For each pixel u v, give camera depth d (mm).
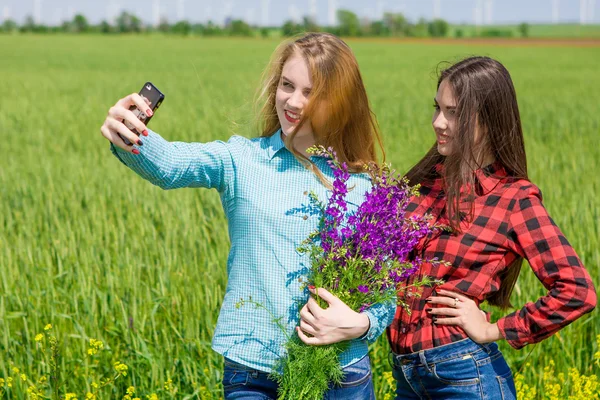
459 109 2725
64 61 38562
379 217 2523
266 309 2605
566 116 15234
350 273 2535
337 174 2562
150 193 7523
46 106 17188
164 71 30797
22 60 39125
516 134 2764
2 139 12258
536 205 2697
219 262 5336
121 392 4020
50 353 4059
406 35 92125
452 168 2738
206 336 4410
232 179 2723
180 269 5262
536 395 4105
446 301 2684
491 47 63062
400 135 12453
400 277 2613
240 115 2998
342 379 2643
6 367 4055
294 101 2631
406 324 2805
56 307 4754
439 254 2748
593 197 7223
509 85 2760
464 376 2705
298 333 2564
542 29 135125
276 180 2691
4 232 6504
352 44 68500
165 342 4273
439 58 43219
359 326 2543
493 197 2746
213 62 38031
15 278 5062
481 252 2707
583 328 4719
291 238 2631
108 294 4770
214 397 3885
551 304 2604
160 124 13430
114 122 2467
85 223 6480
